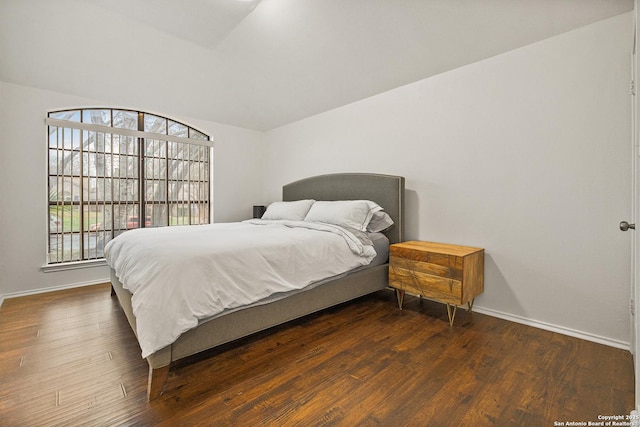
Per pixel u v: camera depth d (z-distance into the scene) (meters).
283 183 4.63
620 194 1.92
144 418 1.30
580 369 1.68
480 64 2.55
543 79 2.21
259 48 2.99
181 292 1.57
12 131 2.95
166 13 2.53
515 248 2.38
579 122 2.06
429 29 2.36
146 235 2.40
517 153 2.36
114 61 2.98
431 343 2.02
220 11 2.51
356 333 2.19
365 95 3.40
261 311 1.96
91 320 2.40
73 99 3.27
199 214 4.34
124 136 3.70
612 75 1.93
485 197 2.54
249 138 4.80
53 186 3.25
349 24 2.51
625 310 1.91
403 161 3.13
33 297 2.97
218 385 1.55
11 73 2.82
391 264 2.71
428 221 2.94
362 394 1.47
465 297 2.29
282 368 1.71
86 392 1.48
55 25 2.52
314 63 3.08
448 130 2.77
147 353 1.42
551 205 2.20
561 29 2.09
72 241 3.37
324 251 2.37
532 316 2.31
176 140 4.07
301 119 4.29
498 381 1.58
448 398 1.44
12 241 2.97
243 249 1.93
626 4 1.83
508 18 2.12
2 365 1.73
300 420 1.29
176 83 3.46
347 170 3.70
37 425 1.26
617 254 1.93
